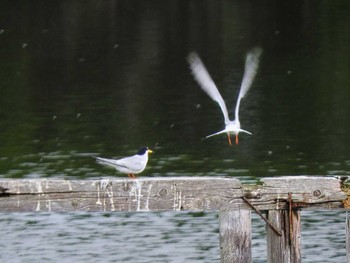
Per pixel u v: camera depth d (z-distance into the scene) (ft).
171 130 107.96
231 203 37.09
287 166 89.51
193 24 188.44
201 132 106.73
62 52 166.71
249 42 171.83
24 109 122.31
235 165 89.76
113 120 114.32
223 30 181.78
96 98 129.70
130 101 126.93
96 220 71.67
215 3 207.31
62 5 205.67
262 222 70.95
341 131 105.60
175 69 150.92
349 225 38.32
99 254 63.16
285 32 178.50
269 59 157.48
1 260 62.18
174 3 208.23
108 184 36.47
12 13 198.08
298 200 37.47
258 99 126.31
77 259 62.23
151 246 64.85
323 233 67.15
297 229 37.76
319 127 108.27
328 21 186.70
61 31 183.83
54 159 92.32
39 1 208.54
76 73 150.00
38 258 62.39
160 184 36.70
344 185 37.81
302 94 128.67
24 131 107.76
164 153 95.45
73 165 89.40
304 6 200.54
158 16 196.95
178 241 65.92
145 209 36.70
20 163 90.58
